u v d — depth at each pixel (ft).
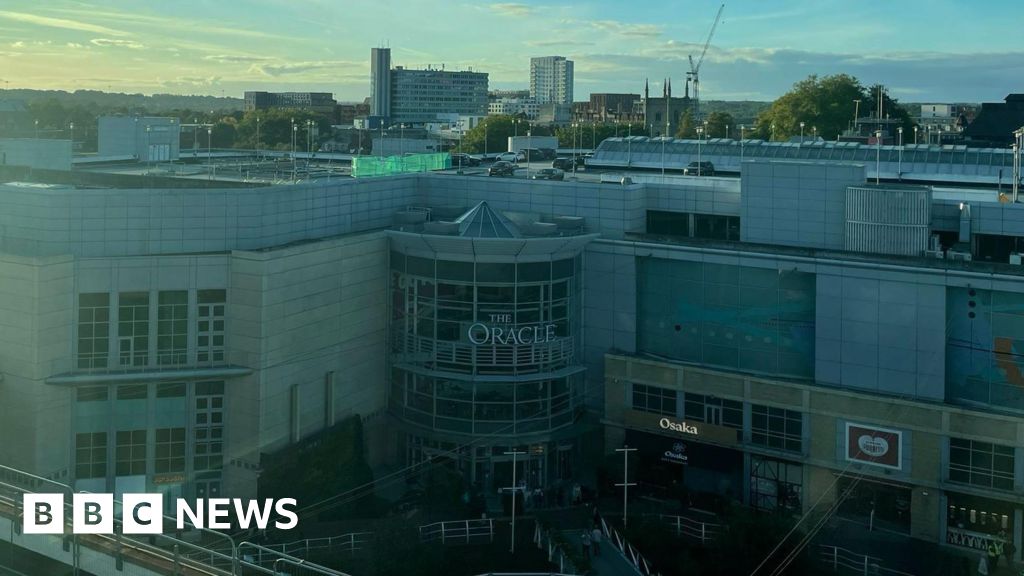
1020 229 222.69
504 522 222.48
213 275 217.56
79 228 215.31
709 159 421.18
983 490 206.28
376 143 490.08
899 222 227.40
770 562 193.57
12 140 328.08
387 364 254.47
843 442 222.07
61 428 209.46
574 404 252.42
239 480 219.41
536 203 265.54
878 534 218.79
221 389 220.02
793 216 240.53
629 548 203.41
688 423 239.71
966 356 211.82
